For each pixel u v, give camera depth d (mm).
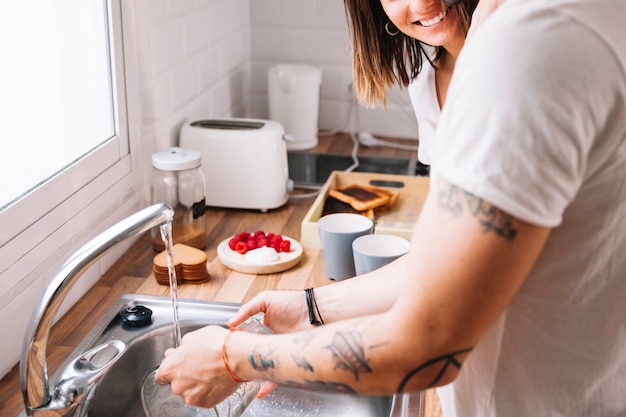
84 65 1503
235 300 1489
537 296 799
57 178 1370
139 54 1724
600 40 670
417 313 702
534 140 648
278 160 1929
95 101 1560
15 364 1270
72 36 1445
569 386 826
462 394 898
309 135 2447
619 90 675
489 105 663
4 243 1210
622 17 694
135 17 1681
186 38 2008
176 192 1693
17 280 1253
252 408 1311
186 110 2053
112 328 1353
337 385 777
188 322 1366
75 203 1447
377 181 2119
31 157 1313
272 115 2441
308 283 1579
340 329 772
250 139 1889
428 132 1513
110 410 1236
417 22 1283
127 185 1692
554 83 650
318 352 775
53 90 1383
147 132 1806
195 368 921
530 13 675
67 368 1061
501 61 666
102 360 1232
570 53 658
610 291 785
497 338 831
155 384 1160
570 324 800
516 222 654
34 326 959
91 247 961
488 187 655
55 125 1396
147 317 1360
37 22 1313
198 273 1551
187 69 2035
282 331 1165
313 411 1314
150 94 1804
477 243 665
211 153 1909
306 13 2525
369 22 1400
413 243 721
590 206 744
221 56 2303
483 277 670
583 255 767
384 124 2607
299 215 1947
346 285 1130
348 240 1548
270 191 1923
